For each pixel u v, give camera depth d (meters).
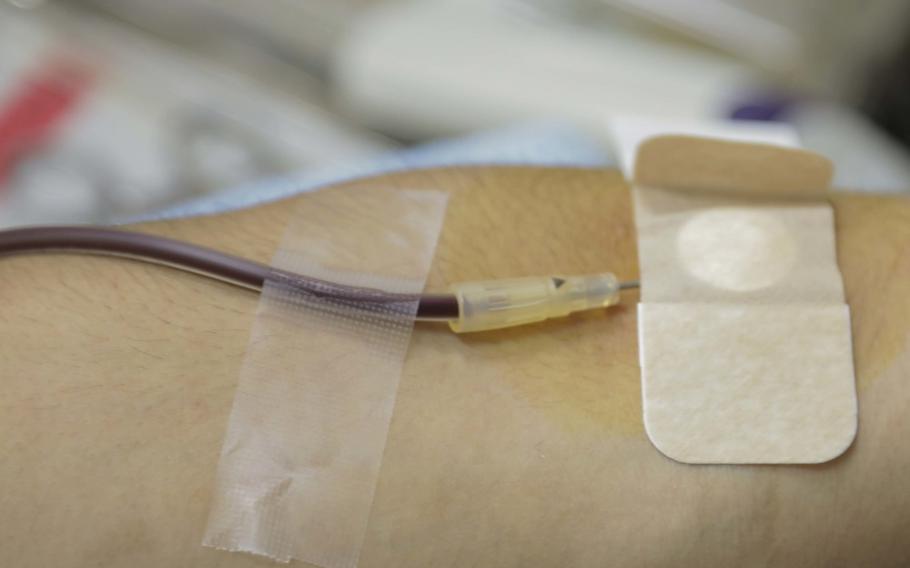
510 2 0.64
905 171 0.55
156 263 0.30
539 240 0.31
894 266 0.31
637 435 0.29
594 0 0.67
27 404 0.29
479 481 0.29
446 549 0.29
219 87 0.60
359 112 0.61
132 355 0.29
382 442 0.29
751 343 0.30
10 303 0.29
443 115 0.59
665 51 0.63
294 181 0.37
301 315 0.30
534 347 0.30
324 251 0.31
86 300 0.29
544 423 0.29
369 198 0.32
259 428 0.29
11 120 0.56
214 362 0.29
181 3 0.63
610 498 0.29
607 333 0.30
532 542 0.29
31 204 0.51
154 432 0.29
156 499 0.28
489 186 0.32
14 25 0.61
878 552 0.30
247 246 0.31
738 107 0.57
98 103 0.57
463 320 0.30
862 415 0.30
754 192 0.31
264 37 0.63
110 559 0.28
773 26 0.67
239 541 0.28
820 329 0.30
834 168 0.31
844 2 0.66
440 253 0.31
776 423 0.30
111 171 0.54
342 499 0.29
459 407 0.29
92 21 0.62
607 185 0.32
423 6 0.64
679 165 0.31
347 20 0.63
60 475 0.28
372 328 0.30
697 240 0.31
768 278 0.31
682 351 0.30
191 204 0.35
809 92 0.65
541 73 0.59
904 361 0.30
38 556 0.28
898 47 0.64
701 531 0.29
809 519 0.29
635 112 0.57
